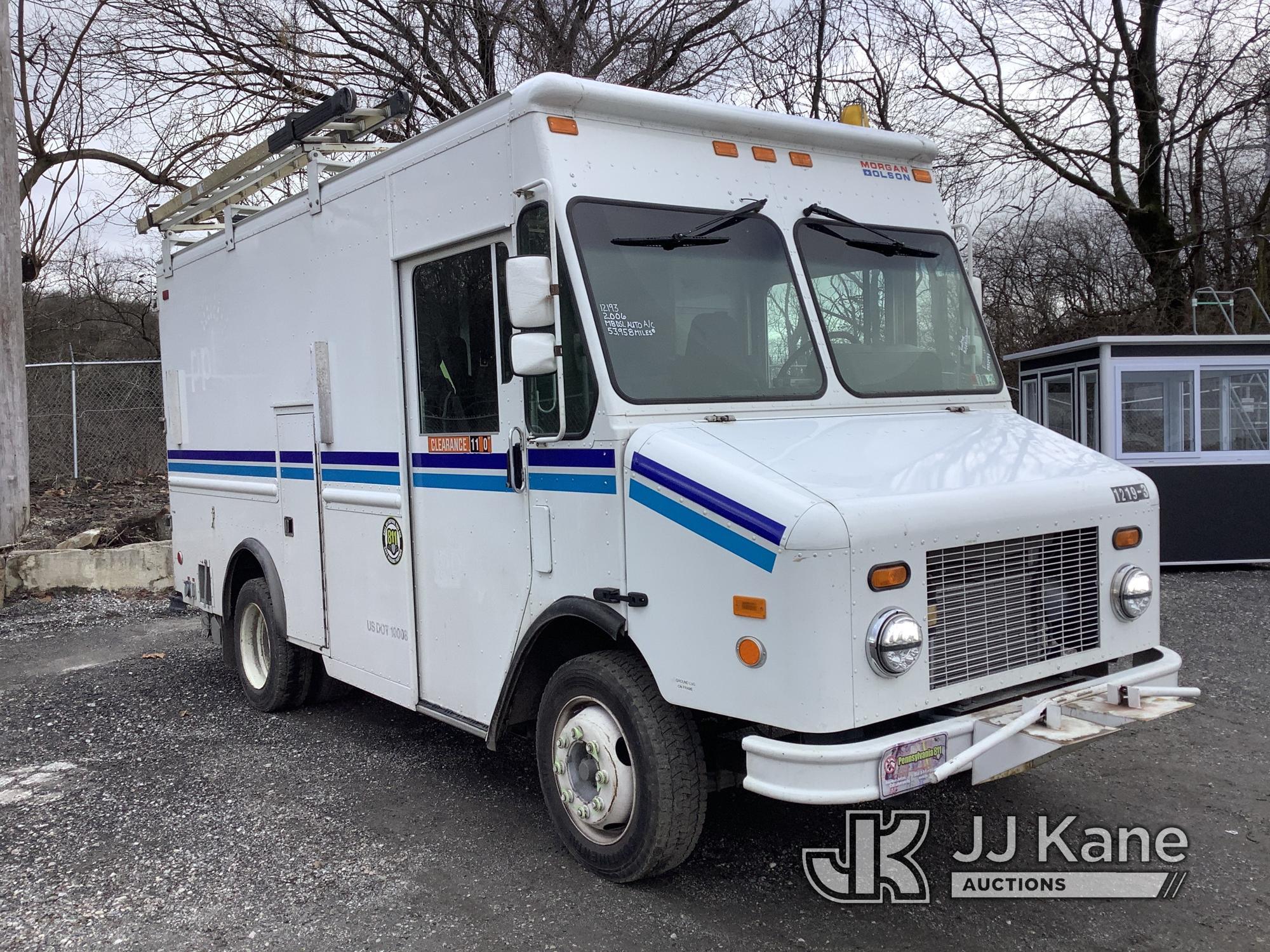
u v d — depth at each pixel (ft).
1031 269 63.72
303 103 52.01
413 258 15.40
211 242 21.68
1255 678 20.93
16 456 34.42
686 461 11.21
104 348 76.54
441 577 15.25
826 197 14.82
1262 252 53.98
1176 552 32.30
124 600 33.14
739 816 14.79
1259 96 47.98
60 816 15.43
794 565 10.07
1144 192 54.70
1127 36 52.95
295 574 19.30
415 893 12.59
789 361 13.61
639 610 11.78
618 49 51.90
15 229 34.22
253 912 12.21
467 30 51.13
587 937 11.40
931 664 10.86
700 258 13.17
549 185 12.35
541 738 13.47
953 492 11.16
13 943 11.61
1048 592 11.95
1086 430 33.24
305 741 18.98
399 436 15.75
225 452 21.65
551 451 12.86
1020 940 11.28
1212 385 32.14
